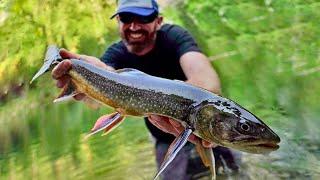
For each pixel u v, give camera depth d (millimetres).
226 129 662
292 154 1458
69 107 2115
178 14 2674
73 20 2555
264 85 2107
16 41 2512
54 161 1707
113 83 759
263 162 1367
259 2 2707
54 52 812
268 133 655
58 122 2033
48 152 1798
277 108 1895
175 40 1140
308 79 2088
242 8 2678
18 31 2537
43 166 1685
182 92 705
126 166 1520
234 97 2045
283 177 1321
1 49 2504
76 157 1695
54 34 2527
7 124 2141
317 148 1497
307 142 1540
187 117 695
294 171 1346
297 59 2264
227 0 2711
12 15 2588
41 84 2273
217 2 2705
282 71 2182
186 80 1148
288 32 2453
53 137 1924
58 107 2129
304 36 2424
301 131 1636
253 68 2252
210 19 2635
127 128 1847
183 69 1115
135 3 1125
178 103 702
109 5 2629
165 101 713
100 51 2445
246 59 2312
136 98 737
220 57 2340
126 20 1128
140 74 751
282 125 1718
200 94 697
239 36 2506
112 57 1178
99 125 741
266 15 2631
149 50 1142
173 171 1291
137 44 1137
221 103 679
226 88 2125
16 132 2070
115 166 1545
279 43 2408
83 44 2486
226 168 1287
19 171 1683
